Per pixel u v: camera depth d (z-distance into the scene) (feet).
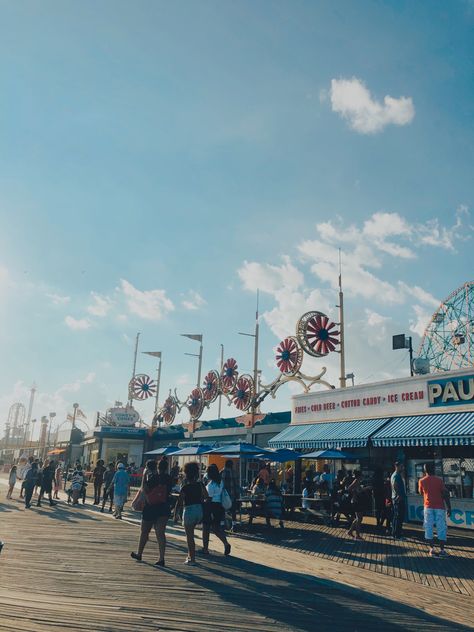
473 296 125.90
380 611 23.76
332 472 70.49
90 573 28.68
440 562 36.37
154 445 166.30
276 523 58.44
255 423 110.01
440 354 132.26
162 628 19.70
